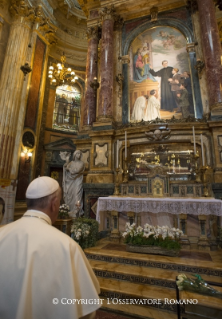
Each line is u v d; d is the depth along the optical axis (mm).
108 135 6594
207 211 3895
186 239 4297
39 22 9984
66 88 12039
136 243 3869
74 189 6141
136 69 7742
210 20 6734
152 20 7957
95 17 9102
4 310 845
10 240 1011
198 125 5891
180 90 6973
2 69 8656
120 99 7488
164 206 4176
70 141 11094
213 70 6250
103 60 7629
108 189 5902
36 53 9930
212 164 5617
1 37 8773
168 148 6145
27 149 8898
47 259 945
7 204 7609
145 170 6074
